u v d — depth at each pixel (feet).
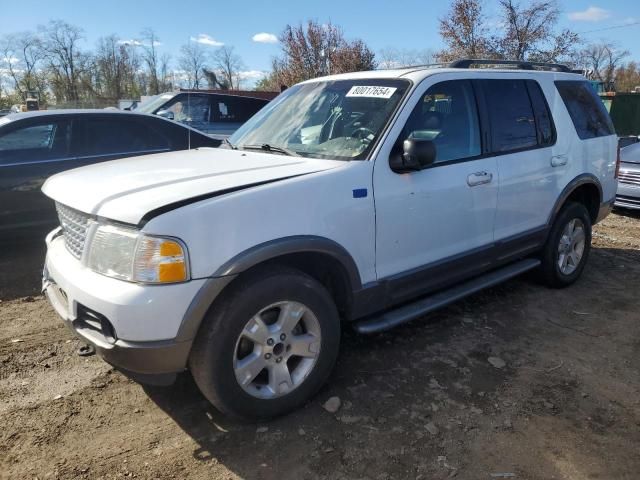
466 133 12.81
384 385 11.10
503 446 9.26
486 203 13.05
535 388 11.07
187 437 9.48
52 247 10.64
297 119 12.82
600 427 9.81
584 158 16.22
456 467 8.75
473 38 81.30
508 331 13.69
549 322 14.28
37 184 19.08
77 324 9.04
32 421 9.84
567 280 16.62
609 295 16.30
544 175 14.73
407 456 9.00
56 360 12.06
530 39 78.79
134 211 8.38
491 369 11.80
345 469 8.71
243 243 8.81
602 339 13.35
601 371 11.80
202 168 10.48
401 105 11.42
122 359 8.41
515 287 16.76
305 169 10.19
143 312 8.16
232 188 9.09
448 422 9.91
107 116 20.81
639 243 22.48
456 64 13.79
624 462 8.89
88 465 8.74
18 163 18.84
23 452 9.02
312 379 10.12
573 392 10.94
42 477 8.45
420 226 11.57
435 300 12.53
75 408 10.27
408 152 10.62
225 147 13.34
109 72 181.68
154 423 9.86
